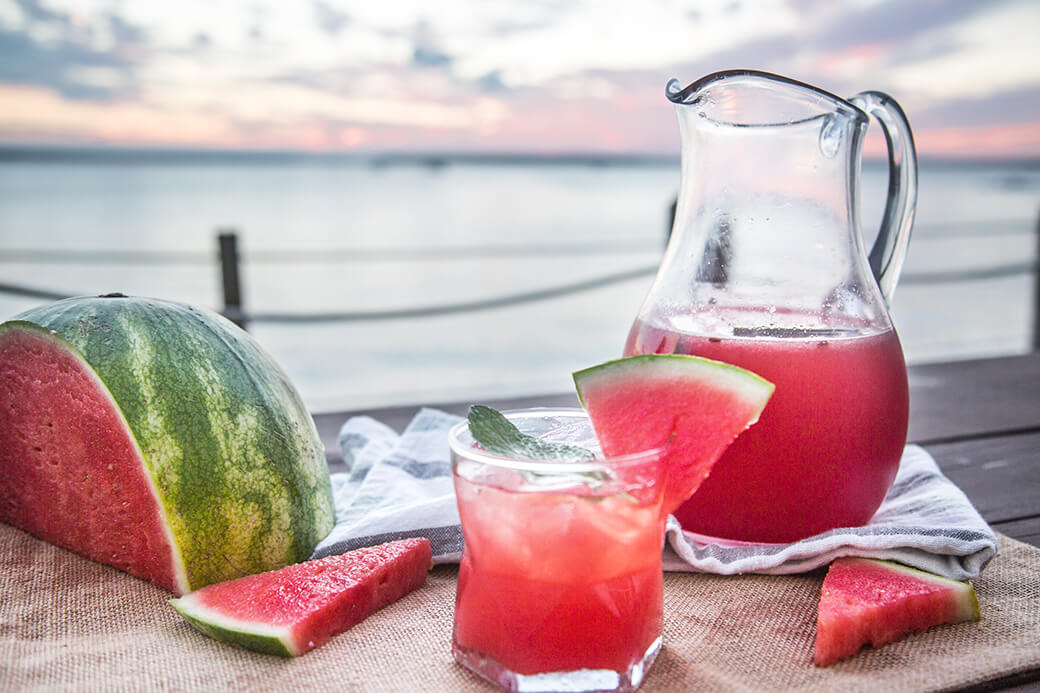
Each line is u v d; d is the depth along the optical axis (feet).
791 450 3.36
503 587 2.62
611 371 2.83
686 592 3.29
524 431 3.10
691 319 3.69
